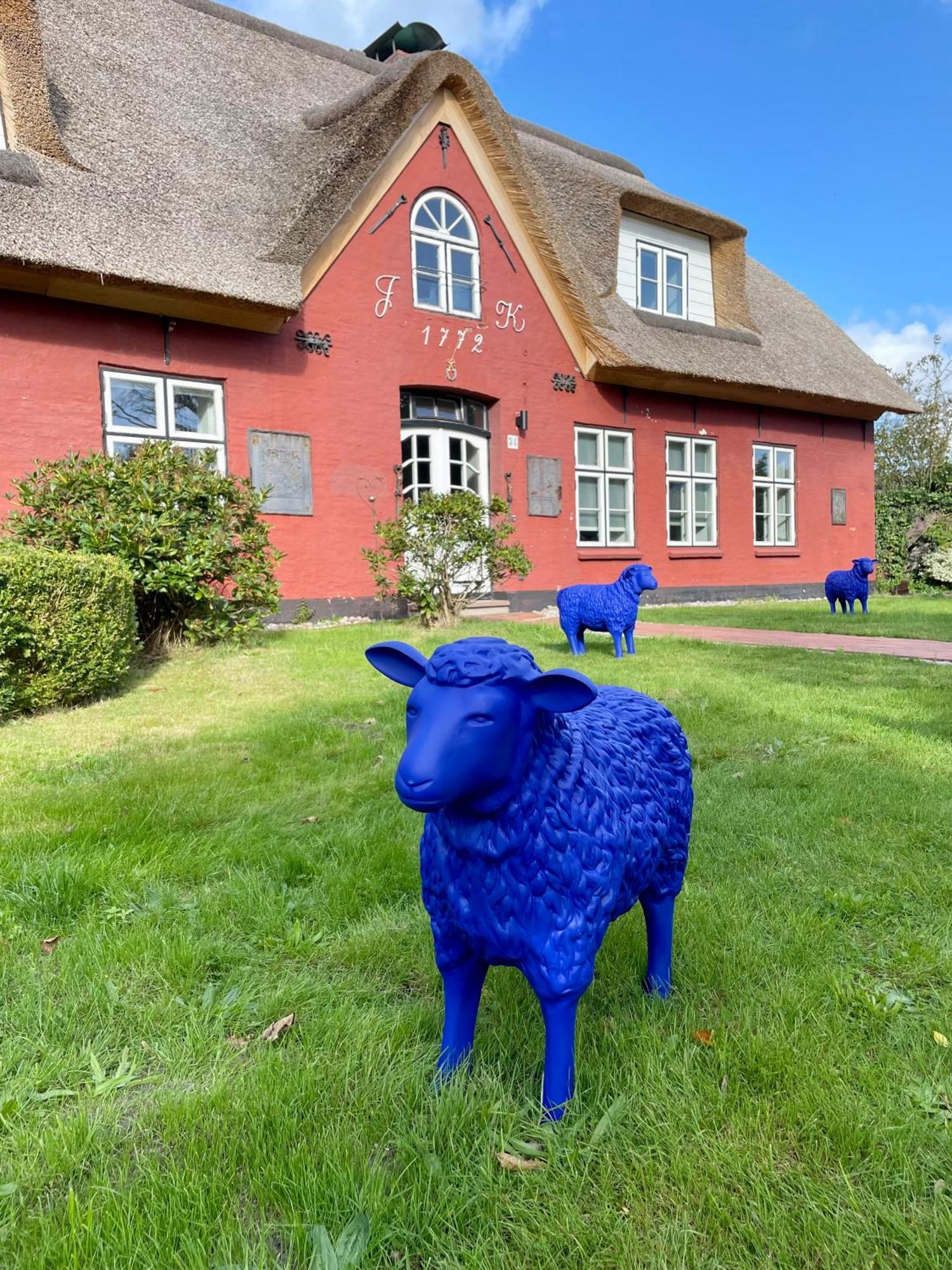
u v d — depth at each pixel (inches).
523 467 529.0
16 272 328.2
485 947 64.3
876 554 807.7
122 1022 81.8
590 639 360.2
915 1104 67.6
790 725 198.1
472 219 501.7
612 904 65.8
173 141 435.5
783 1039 75.0
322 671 277.0
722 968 89.1
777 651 319.3
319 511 441.7
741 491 651.5
